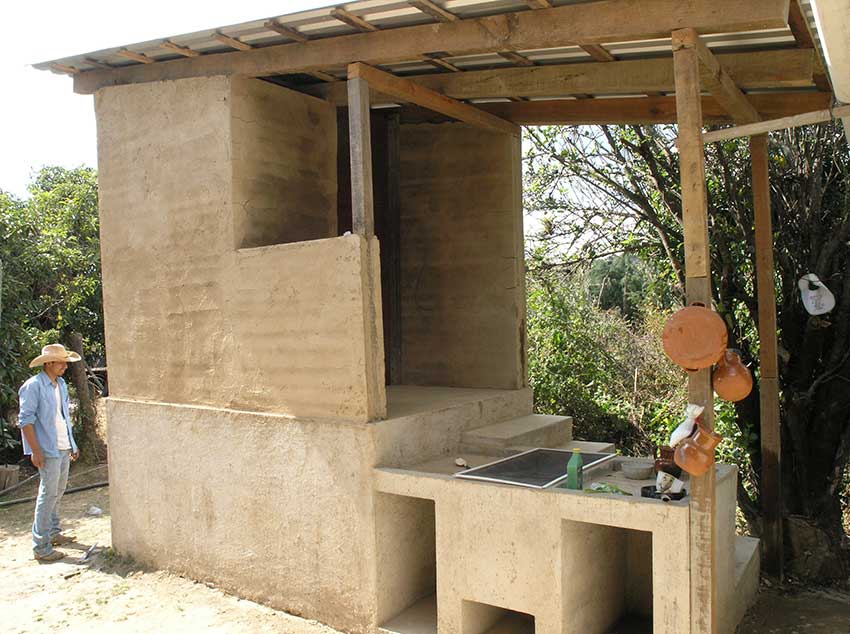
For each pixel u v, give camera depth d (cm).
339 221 670
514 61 471
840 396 569
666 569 359
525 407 614
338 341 459
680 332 344
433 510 491
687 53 348
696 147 348
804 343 580
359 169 451
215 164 512
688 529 354
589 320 965
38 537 608
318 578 471
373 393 455
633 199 721
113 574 571
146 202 562
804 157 614
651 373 912
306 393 476
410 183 659
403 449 469
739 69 435
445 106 523
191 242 534
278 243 534
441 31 414
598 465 468
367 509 446
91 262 1195
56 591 542
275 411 493
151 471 571
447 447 512
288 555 486
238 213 507
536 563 391
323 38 459
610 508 371
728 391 351
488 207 623
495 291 621
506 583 401
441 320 647
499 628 440
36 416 616
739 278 639
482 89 509
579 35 373
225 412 517
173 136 538
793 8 365
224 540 523
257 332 500
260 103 521
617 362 930
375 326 454
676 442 350
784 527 562
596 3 368
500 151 616
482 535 408
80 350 1023
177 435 550
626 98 547
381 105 634
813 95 488
